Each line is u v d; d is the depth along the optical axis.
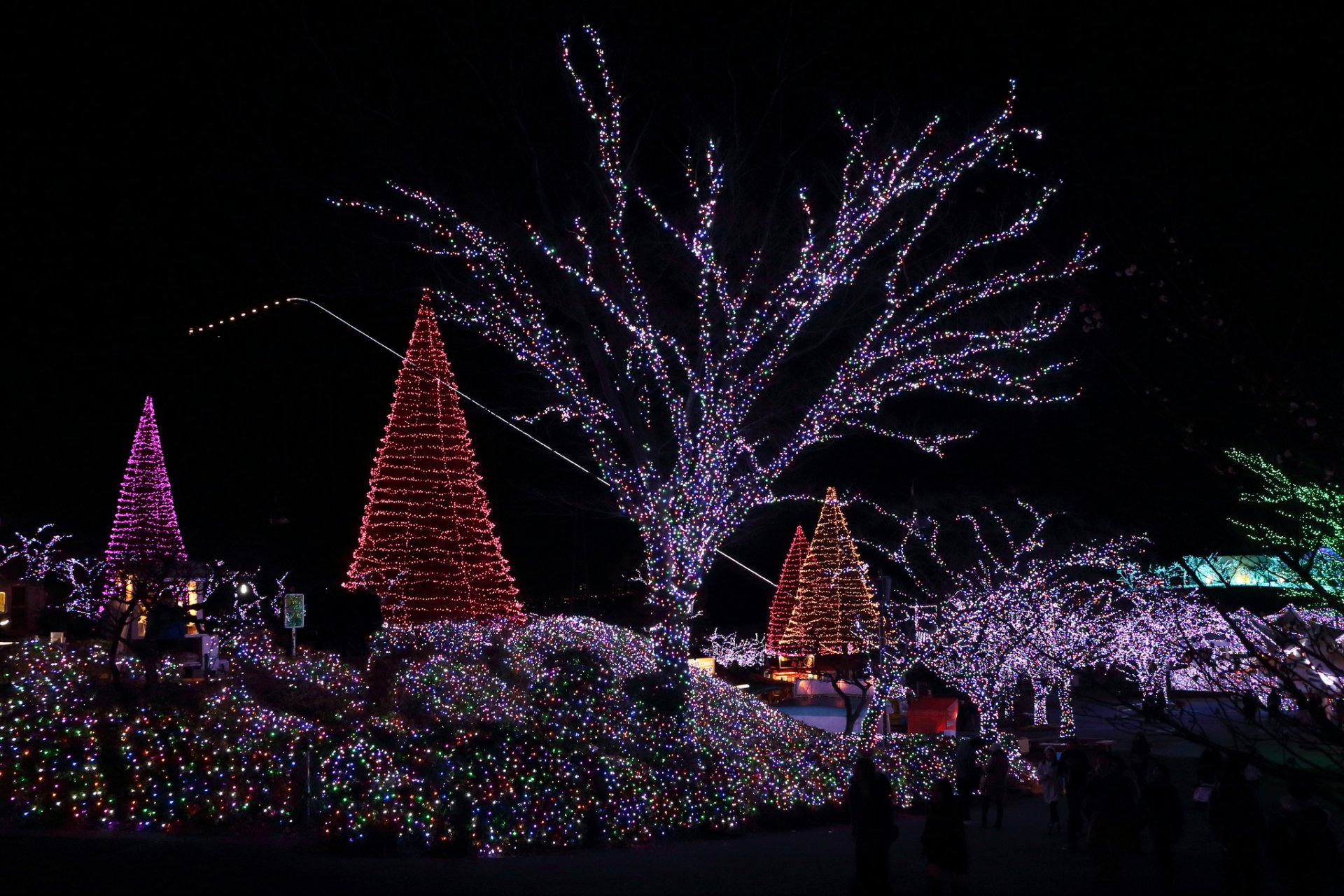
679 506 17.83
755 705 21.92
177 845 11.63
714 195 16.34
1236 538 4.85
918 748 22.20
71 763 13.16
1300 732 4.30
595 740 17.19
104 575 18.45
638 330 16.59
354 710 17.05
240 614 22.09
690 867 12.82
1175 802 11.64
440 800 13.47
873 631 25.97
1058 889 12.05
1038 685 29.05
